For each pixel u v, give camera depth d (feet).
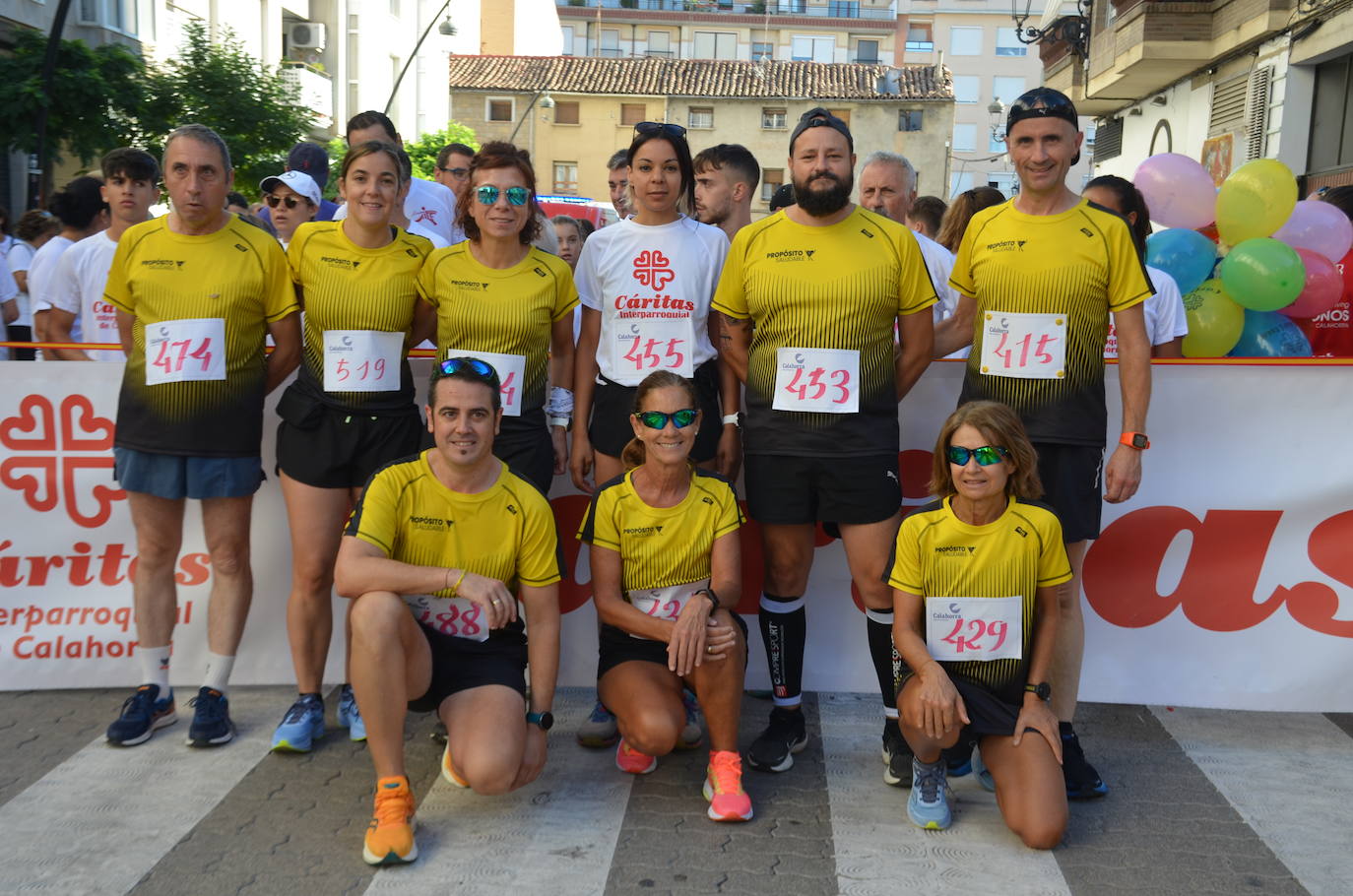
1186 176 15.97
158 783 11.51
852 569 12.15
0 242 23.02
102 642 13.97
